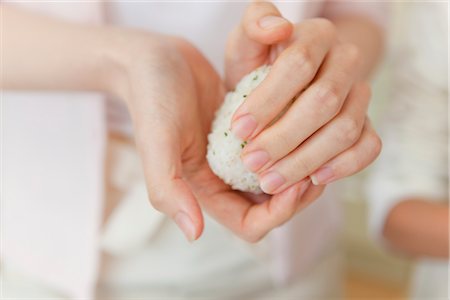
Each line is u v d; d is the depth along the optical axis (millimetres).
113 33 482
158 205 431
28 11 535
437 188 696
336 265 741
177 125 441
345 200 1153
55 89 509
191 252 584
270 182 433
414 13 734
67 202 560
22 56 498
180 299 600
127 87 470
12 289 585
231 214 464
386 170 719
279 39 440
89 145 548
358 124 429
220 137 458
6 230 573
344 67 435
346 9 657
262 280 629
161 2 552
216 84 497
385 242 741
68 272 571
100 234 565
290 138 422
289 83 420
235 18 567
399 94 738
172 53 464
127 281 586
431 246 690
